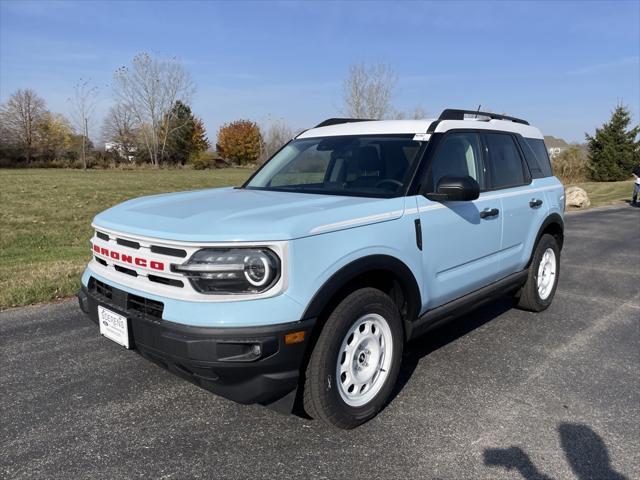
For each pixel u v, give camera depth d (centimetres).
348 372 313
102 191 2353
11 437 308
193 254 273
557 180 573
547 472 281
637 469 284
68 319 508
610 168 4356
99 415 334
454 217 384
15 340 455
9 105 6028
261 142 7081
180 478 273
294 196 369
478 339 480
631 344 471
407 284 343
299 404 315
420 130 402
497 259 452
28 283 605
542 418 337
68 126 6328
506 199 456
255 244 268
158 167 6056
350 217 309
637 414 343
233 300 267
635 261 866
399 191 360
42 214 1533
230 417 334
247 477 274
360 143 415
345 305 302
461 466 285
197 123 7025
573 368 417
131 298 302
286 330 270
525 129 533
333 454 295
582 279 729
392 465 286
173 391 368
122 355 426
